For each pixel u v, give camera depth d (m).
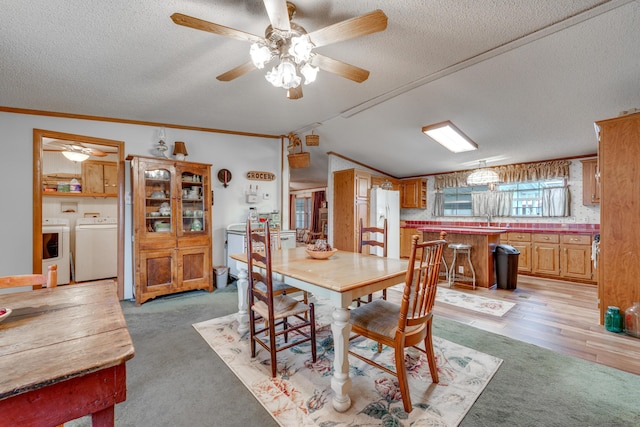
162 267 3.51
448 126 3.90
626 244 2.57
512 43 2.26
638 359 2.12
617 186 2.60
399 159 5.86
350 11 1.86
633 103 3.04
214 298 3.61
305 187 10.50
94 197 5.05
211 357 2.15
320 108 3.72
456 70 2.71
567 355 2.18
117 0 1.67
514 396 1.70
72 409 0.77
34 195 3.16
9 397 0.68
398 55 2.43
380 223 5.72
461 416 1.53
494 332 2.62
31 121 3.16
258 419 1.52
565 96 3.07
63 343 0.89
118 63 2.36
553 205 5.12
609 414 1.54
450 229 4.43
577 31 2.10
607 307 2.69
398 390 1.75
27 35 1.94
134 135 3.76
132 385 1.81
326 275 1.83
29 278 1.45
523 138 4.25
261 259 1.95
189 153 4.22
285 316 1.96
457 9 1.86
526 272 4.98
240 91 3.05
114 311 1.17
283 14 1.50
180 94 3.03
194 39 2.08
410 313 1.85
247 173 4.80
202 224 3.90
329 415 1.54
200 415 1.54
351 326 1.80
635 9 1.87
